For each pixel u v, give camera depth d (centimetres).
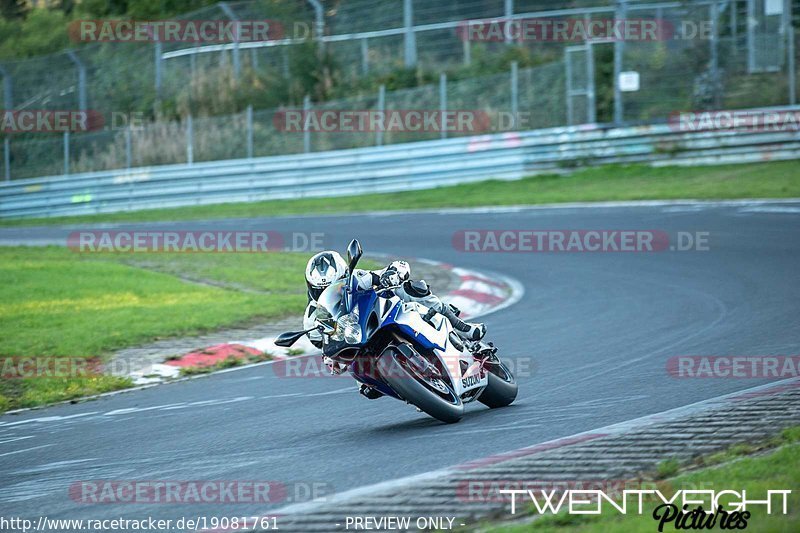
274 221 9131
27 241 8888
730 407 2345
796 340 3278
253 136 12050
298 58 12988
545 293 4988
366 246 7131
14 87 14025
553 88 11212
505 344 3744
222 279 6134
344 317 2348
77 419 3080
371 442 2375
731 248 5678
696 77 10412
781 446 1948
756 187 7988
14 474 2408
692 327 3725
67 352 4081
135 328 4478
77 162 12912
